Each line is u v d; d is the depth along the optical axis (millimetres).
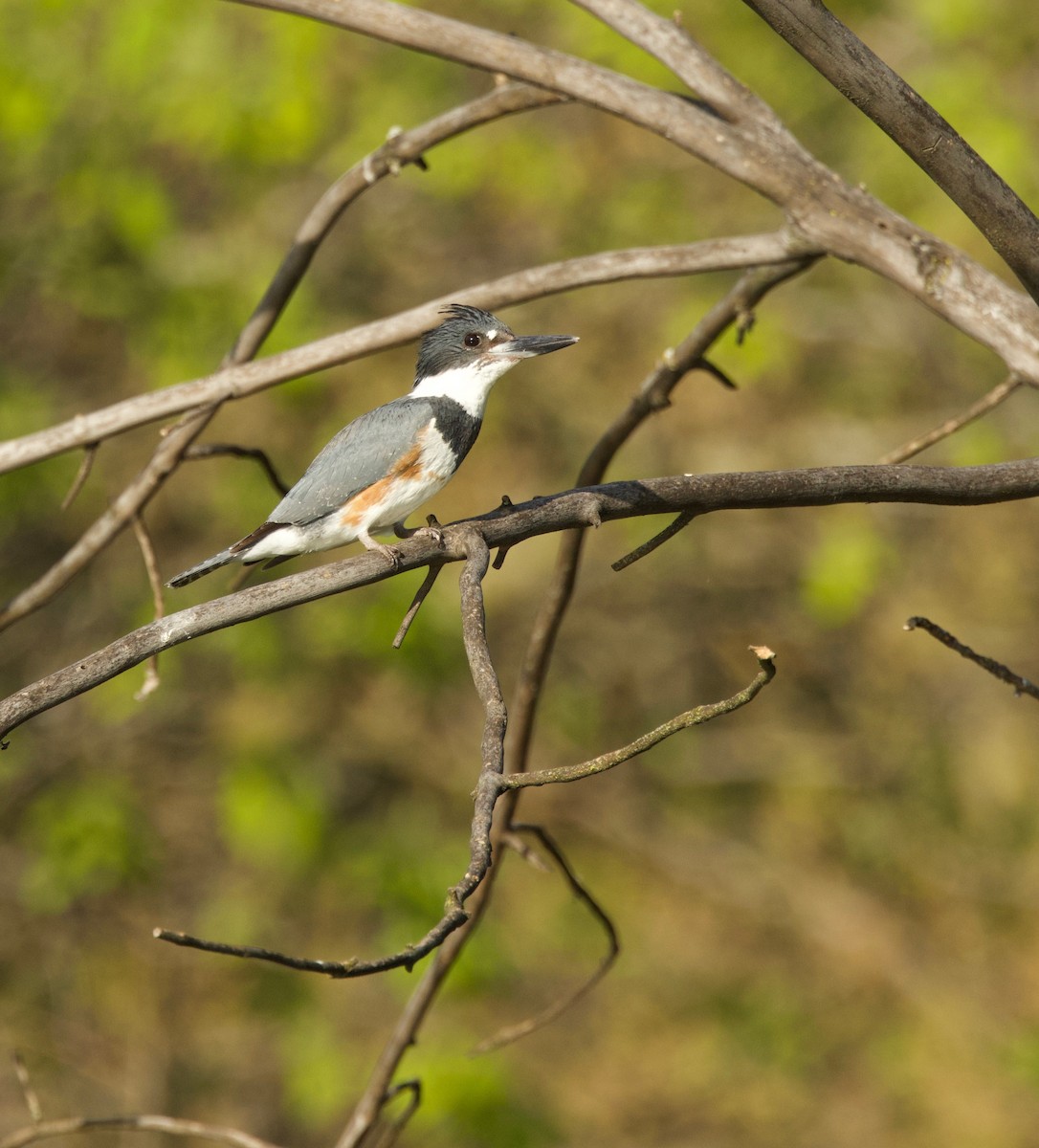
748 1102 15984
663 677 17438
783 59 14508
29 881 14234
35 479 13523
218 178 15023
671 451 15656
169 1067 14906
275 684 15000
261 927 15250
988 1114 15453
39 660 14992
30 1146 14109
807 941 17156
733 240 6492
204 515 15023
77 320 14969
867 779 17375
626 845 17297
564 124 14977
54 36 13391
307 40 12992
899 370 16281
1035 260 4750
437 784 15953
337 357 6598
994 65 14484
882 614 16703
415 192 15438
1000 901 17000
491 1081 13352
